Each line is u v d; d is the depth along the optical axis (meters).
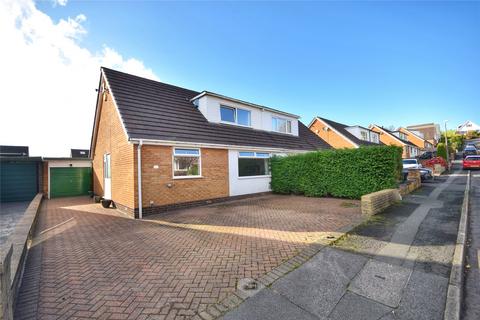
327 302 3.08
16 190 15.76
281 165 14.28
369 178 10.73
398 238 5.39
